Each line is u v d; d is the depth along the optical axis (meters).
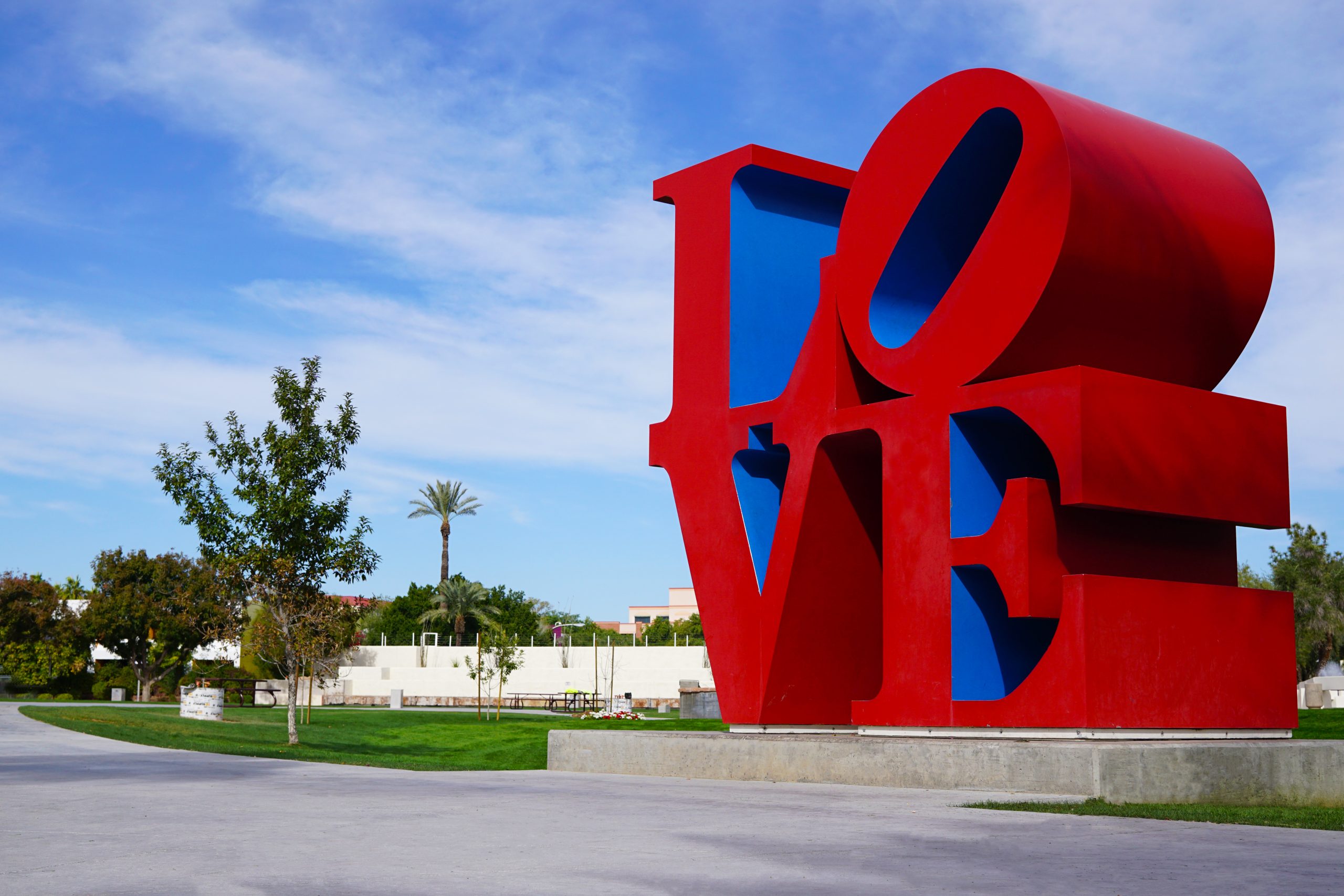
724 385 21.75
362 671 66.69
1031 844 9.66
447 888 7.29
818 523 20.02
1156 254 17.20
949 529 17.38
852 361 19.77
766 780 17.52
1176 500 17.03
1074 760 14.28
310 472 28.88
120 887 7.25
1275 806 15.61
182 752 22.70
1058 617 16.56
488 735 35.72
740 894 7.10
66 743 24.02
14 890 7.15
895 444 18.33
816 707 20.86
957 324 17.55
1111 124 17.67
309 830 10.28
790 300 22.67
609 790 15.27
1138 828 10.89
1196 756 14.93
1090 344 17.27
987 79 17.56
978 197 18.84
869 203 19.09
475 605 80.56
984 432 17.92
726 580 21.39
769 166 21.88
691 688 51.69
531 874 7.84
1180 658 17.03
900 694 17.80
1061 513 16.83
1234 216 18.59
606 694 66.19
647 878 7.73
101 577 63.66
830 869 8.17
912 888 7.36
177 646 64.81
